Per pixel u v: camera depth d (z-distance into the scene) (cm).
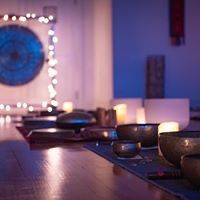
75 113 278
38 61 622
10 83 618
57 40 625
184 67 572
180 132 144
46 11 620
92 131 234
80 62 634
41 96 621
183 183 115
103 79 595
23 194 108
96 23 612
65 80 628
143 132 178
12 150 203
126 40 563
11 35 618
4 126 366
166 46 570
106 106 577
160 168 140
